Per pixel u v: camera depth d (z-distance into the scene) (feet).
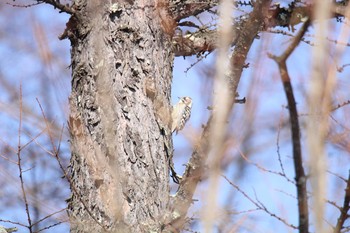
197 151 32.04
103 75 37.06
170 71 39.09
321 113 22.74
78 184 36.37
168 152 37.37
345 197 28.78
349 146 27.45
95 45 37.45
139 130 36.86
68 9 37.93
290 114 25.90
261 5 33.81
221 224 25.90
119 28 37.86
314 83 22.54
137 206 35.65
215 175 22.26
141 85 37.55
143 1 38.65
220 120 23.47
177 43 40.50
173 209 35.09
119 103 36.96
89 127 36.63
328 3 22.91
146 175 36.29
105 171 35.96
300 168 26.73
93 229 35.29
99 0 37.91
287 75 25.12
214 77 24.03
